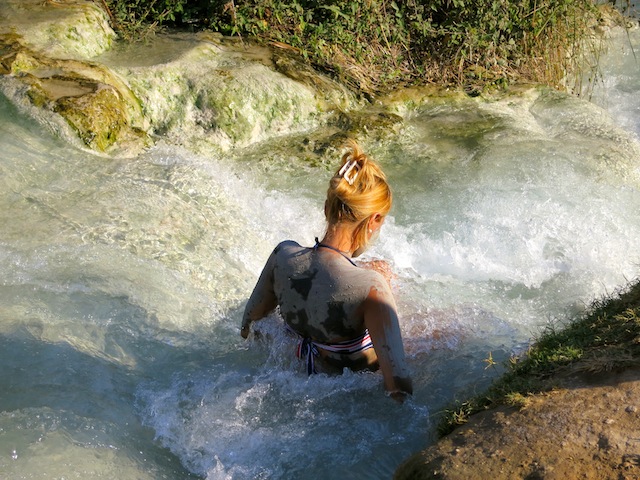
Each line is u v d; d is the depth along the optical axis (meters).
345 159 3.55
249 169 6.09
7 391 3.49
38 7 6.96
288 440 3.40
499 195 5.86
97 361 3.76
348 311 3.45
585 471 2.77
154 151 6.04
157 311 4.19
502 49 8.05
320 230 5.53
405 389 3.44
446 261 5.27
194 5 7.70
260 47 7.32
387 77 7.63
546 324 4.40
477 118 7.08
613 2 9.70
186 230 5.09
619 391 3.13
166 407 3.56
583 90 8.54
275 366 3.80
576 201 5.82
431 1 8.14
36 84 5.93
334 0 7.81
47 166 5.43
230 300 4.53
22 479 3.04
